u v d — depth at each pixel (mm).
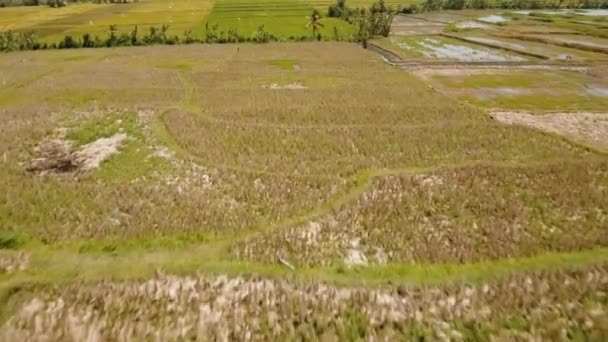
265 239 16281
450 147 24812
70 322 12484
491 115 31453
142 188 19703
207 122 28734
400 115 30766
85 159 23109
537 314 12758
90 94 37000
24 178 20562
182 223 17109
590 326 12328
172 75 45094
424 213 18125
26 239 15992
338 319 12648
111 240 16094
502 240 16266
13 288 13484
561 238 16203
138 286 13805
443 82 42188
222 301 13336
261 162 22719
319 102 34469
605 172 21469
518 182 20500
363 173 21625
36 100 35156
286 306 13086
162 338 12031
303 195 19375
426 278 14344
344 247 16000
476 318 12680
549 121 30172
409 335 12180
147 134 26359
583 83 41125
